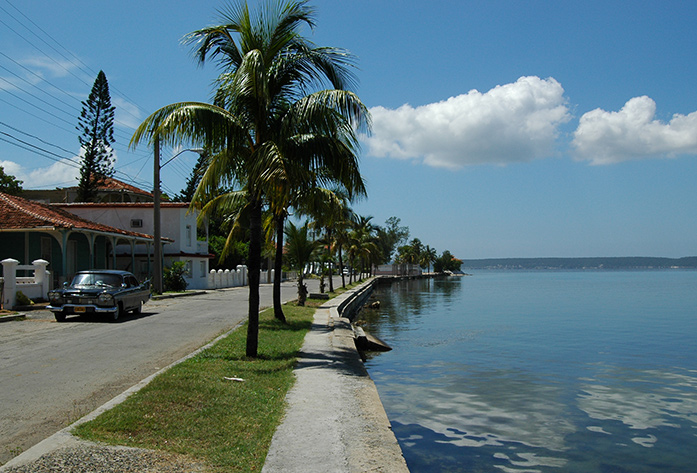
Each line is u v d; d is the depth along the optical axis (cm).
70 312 1688
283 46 1102
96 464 467
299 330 1642
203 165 1350
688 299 5112
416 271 14262
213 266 5603
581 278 15150
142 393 697
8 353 1112
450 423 948
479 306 4141
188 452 527
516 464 743
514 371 1457
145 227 3981
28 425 618
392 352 1802
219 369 918
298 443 578
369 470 505
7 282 1927
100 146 4816
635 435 889
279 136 1089
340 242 4747
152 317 1888
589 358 1692
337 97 1037
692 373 1445
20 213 2431
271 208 1121
